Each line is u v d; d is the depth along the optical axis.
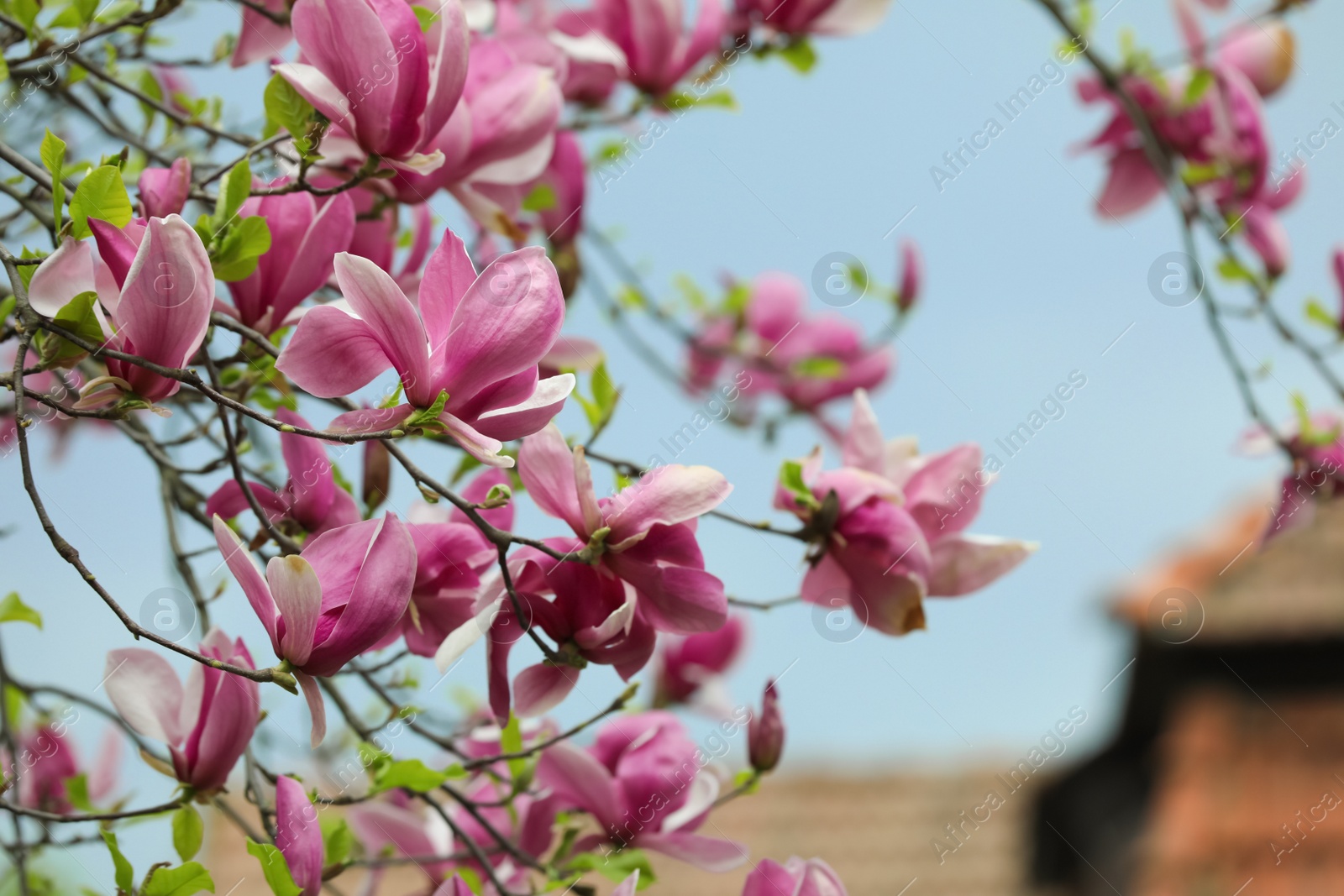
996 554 2.29
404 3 2.14
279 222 2.17
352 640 2.06
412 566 2.07
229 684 2.13
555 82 2.31
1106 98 2.64
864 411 2.30
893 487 2.26
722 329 3.40
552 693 2.14
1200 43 2.59
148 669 2.15
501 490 2.10
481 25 2.26
